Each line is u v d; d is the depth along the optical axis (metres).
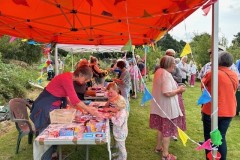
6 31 4.82
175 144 4.92
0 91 9.04
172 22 3.41
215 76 2.61
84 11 3.47
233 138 5.34
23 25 4.49
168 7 2.91
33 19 3.73
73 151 4.50
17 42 19.48
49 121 3.34
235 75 3.16
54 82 3.40
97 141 2.61
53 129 2.91
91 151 4.56
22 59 20.05
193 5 2.58
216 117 2.65
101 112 3.64
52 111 3.23
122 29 4.66
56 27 4.54
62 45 7.86
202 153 4.49
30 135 4.88
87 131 2.84
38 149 2.78
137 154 4.42
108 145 2.79
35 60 20.98
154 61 16.20
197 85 14.61
